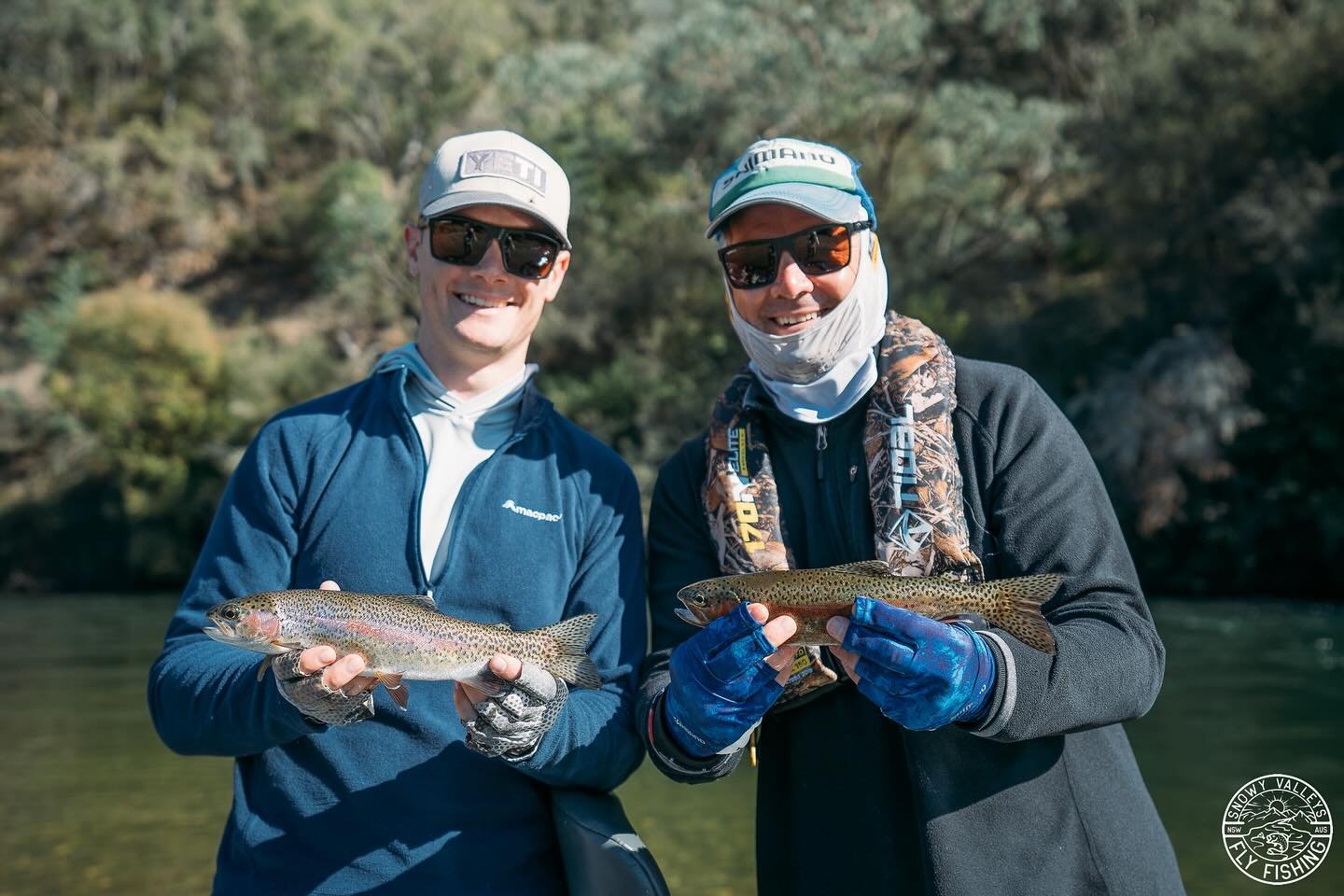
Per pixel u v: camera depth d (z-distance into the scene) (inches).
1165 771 394.0
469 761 118.5
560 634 115.0
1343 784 368.5
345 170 1926.7
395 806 115.7
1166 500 1020.5
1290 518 1050.1
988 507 115.3
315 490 123.3
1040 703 102.2
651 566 131.6
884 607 102.0
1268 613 918.4
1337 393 1043.3
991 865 106.9
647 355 1301.7
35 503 1568.7
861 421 120.8
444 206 124.3
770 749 122.3
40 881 302.7
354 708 108.6
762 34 1150.3
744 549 118.6
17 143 2148.1
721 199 122.9
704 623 111.1
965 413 117.7
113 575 1533.0
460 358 127.2
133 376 1571.1
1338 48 1125.1
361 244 1574.8
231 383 1581.0
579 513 127.0
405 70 2065.7
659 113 1257.4
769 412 124.0
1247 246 1143.6
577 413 1279.5
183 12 2164.1
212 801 386.0
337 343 1710.1
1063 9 1327.5
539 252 126.5
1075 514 112.7
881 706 103.9
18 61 2145.7
